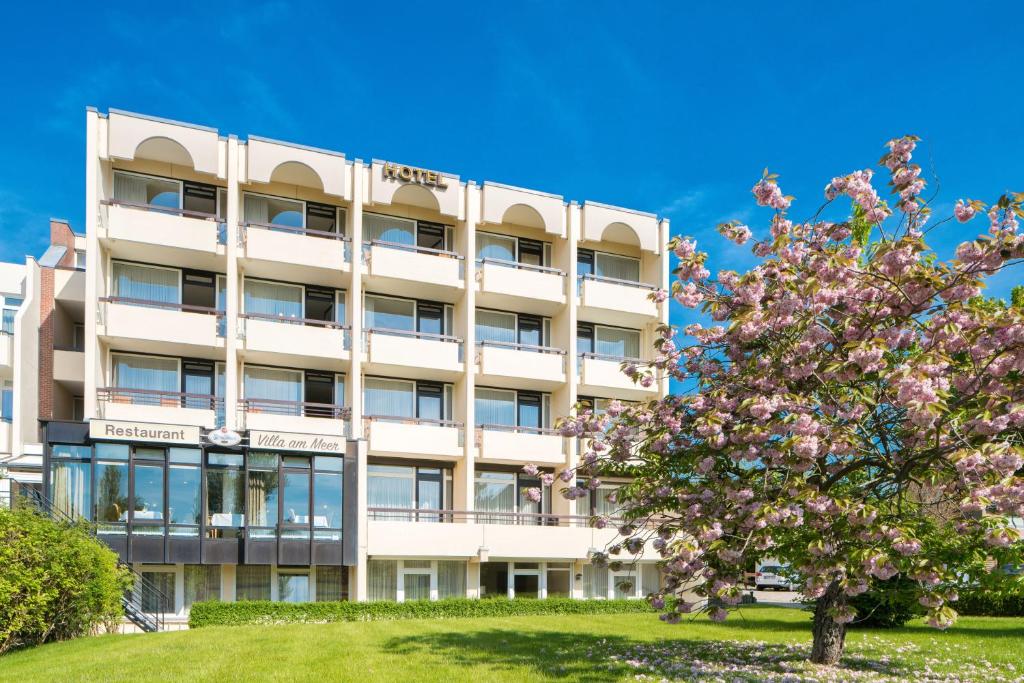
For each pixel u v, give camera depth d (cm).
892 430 1170
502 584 3109
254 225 2928
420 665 1334
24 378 2880
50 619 1759
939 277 1114
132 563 2458
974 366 1066
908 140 1156
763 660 1428
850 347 1074
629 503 1532
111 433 2461
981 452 980
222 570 2672
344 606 2552
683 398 1295
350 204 3108
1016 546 1265
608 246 3634
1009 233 1069
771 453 1149
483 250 3400
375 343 3020
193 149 2841
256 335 2869
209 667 1328
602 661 1388
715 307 1296
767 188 1235
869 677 1224
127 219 2756
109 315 2720
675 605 1200
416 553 2841
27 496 2180
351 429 2950
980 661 1416
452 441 3086
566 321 3372
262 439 2622
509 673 1248
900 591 1274
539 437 3219
